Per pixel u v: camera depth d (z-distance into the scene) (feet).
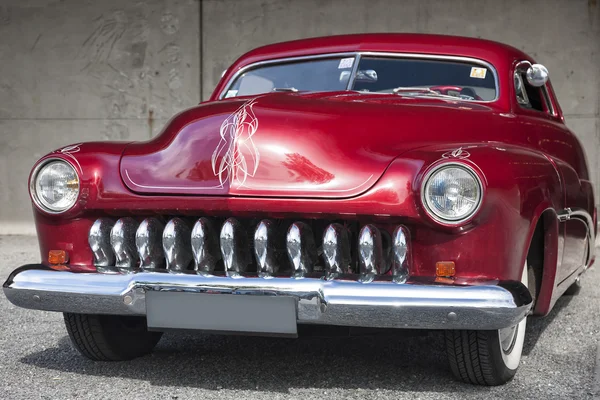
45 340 11.74
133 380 9.50
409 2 26.25
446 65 11.93
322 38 12.89
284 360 10.39
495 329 8.25
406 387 9.14
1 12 28.32
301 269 8.42
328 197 8.41
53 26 28.17
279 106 9.37
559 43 25.41
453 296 7.80
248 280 8.20
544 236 9.87
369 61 12.05
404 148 8.81
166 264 8.86
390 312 7.91
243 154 8.80
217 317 8.34
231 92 12.80
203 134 9.16
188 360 10.47
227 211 8.66
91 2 28.02
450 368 9.53
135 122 28.19
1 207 28.48
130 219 9.21
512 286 7.89
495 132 10.09
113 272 8.77
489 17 25.82
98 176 9.19
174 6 27.78
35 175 9.37
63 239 9.37
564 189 10.80
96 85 28.19
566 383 9.38
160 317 8.53
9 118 28.48
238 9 27.45
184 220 9.09
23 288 8.96
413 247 8.32
